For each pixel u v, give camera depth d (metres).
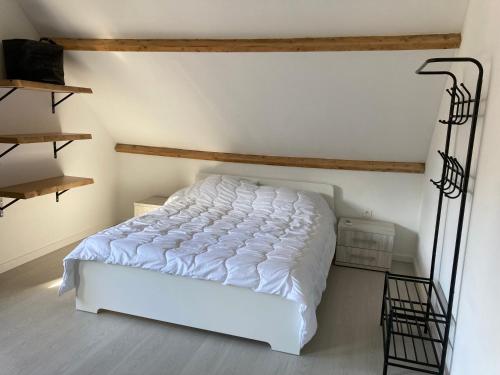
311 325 2.28
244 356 2.38
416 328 2.75
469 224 2.05
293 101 3.47
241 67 3.23
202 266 2.43
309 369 2.28
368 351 2.48
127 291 2.64
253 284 2.34
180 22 2.97
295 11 2.68
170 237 2.79
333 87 3.23
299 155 4.16
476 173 2.02
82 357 2.30
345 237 3.86
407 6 2.51
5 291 3.01
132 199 4.84
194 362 2.30
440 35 2.65
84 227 4.30
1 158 3.19
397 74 2.99
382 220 4.07
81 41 3.35
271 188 3.99
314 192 4.05
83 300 2.76
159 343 2.47
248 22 2.84
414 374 2.25
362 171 4.04
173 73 3.46
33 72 3.11
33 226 3.62
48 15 3.22
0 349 2.33
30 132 3.44
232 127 3.99
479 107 2.09
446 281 2.46
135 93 3.84
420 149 3.70
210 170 4.52
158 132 4.36
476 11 2.29
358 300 3.16
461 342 1.99
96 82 3.81
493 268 1.61
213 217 3.42
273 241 2.84
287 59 3.04
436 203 3.04
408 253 4.04
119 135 4.57
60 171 3.85
